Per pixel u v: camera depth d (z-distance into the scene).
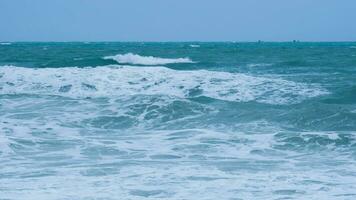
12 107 43.69
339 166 25.69
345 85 52.03
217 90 49.69
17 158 27.44
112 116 39.69
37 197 19.84
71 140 32.09
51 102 45.69
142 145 30.81
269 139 31.84
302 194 20.39
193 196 20.17
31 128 35.59
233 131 34.56
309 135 32.16
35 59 103.00
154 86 52.47
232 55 118.62
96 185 21.77
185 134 33.75
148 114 39.84
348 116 36.91
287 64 81.88
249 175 23.59
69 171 24.47
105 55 122.19
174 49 172.75
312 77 60.25
